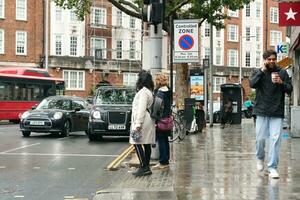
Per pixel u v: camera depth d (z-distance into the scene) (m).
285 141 18.67
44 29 54.94
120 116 19.64
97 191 9.32
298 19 14.99
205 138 20.66
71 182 10.50
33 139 20.66
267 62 9.63
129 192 8.51
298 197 7.80
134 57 62.12
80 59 56.94
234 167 11.34
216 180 9.55
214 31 70.69
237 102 34.84
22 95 35.34
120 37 61.09
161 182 9.46
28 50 53.94
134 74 61.31
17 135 22.80
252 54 74.81
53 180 10.73
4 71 34.94
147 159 10.44
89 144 18.67
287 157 13.16
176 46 13.24
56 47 56.25
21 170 12.05
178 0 26.48
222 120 30.69
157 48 12.25
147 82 10.50
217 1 26.58
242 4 27.45
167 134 11.33
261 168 10.42
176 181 9.52
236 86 34.44
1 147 17.23
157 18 12.01
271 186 8.80
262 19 75.69
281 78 9.59
